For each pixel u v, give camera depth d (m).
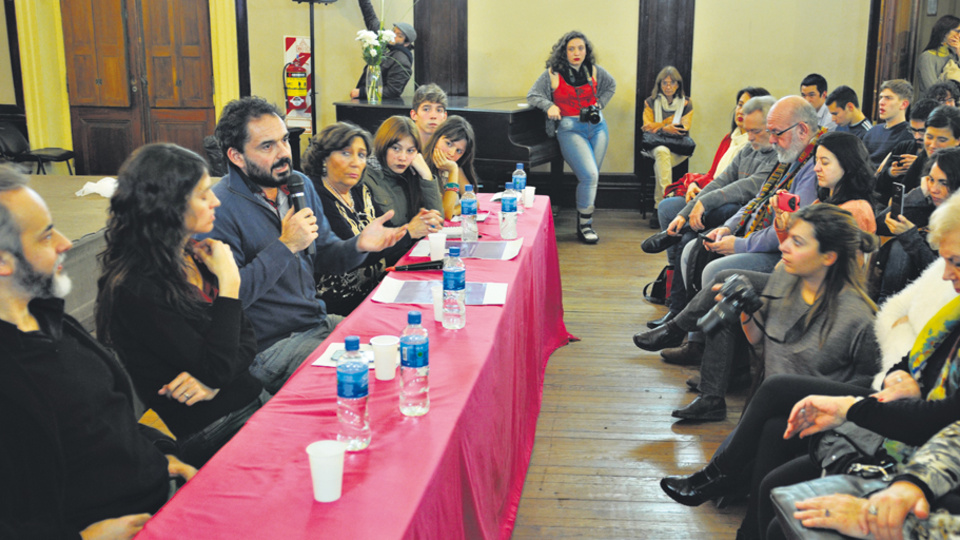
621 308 4.97
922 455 1.57
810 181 3.52
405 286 2.79
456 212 3.96
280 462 1.58
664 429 3.31
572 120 6.60
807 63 7.37
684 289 4.38
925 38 6.68
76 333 1.61
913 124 4.13
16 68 8.25
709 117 7.62
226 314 1.91
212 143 4.53
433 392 1.91
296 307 2.60
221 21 8.01
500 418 2.38
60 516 1.42
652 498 2.76
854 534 1.54
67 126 8.52
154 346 1.85
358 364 1.63
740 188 4.24
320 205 2.99
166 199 1.81
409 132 3.58
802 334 2.51
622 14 7.54
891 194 4.00
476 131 6.31
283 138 2.46
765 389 2.29
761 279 3.22
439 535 1.59
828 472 1.95
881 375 2.17
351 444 1.62
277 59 8.09
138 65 8.30
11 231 1.41
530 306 3.29
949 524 1.51
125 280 1.83
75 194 4.76
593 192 6.61
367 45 6.85
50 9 8.23
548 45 7.72
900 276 3.21
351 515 1.39
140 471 1.62
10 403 1.37
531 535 2.52
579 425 3.35
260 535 1.33
